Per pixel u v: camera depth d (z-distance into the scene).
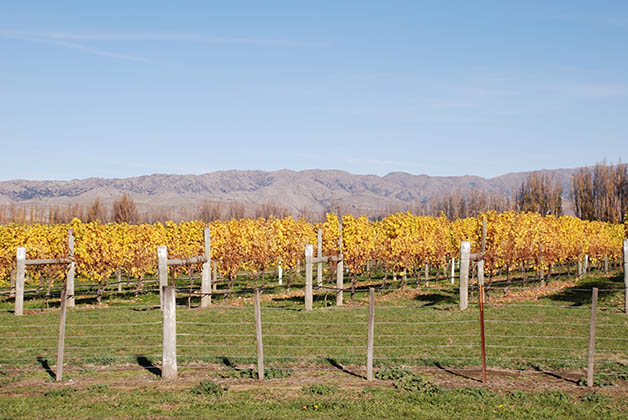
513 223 27.64
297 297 24.72
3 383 11.33
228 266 26.22
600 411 9.92
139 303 23.95
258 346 11.67
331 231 30.62
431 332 16.03
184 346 14.37
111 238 26.42
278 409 9.86
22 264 20.44
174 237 31.84
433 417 9.57
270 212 147.12
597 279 29.59
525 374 12.21
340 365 12.84
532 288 27.11
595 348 14.38
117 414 9.51
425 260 27.48
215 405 10.01
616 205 73.94
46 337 15.52
